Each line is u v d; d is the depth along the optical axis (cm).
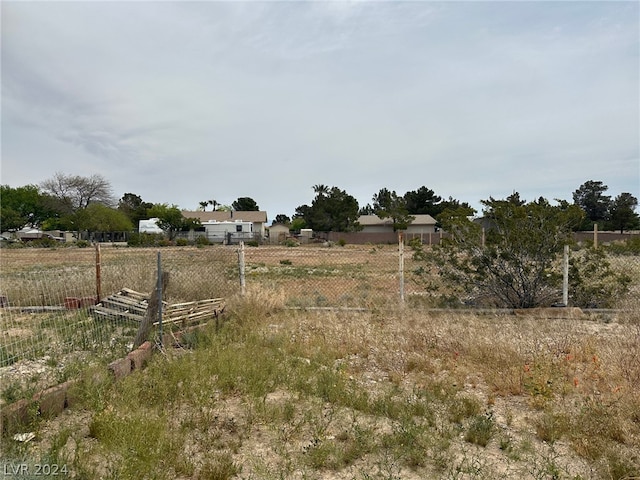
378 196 8300
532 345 592
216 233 5103
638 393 417
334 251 2919
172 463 294
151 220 5319
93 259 1905
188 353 538
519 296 879
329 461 307
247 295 831
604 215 6116
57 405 378
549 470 290
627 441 341
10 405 351
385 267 1822
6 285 916
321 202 5966
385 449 327
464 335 623
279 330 679
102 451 301
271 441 338
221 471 285
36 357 545
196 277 945
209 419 363
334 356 566
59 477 263
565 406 407
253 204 10225
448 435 345
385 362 539
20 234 4709
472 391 460
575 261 891
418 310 816
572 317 798
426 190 6719
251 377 454
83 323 716
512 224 877
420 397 421
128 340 628
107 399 390
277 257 2408
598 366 492
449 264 934
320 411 385
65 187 5719
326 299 978
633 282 1044
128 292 864
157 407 381
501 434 356
